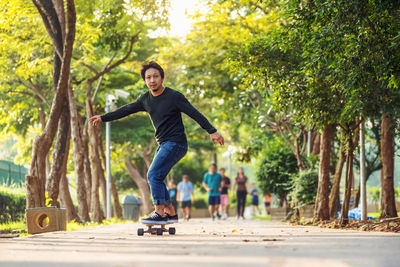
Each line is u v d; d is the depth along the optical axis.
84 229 11.28
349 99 9.52
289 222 15.66
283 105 11.66
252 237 6.48
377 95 10.84
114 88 26.45
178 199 24.05
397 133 13.68
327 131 12.75
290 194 15.86
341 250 4.48
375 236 6.42
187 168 45.84
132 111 7.52
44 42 16.91
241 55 12.12
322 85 10.48
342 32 8.05
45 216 9.52
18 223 12.23
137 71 26.22
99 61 21.64
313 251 4.39
